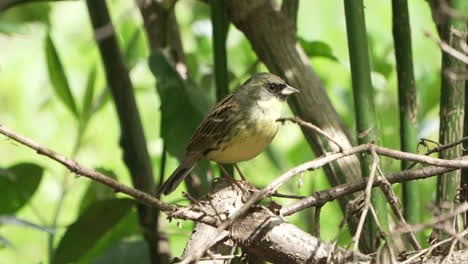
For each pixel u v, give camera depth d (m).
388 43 13.12
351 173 9.01
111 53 10.21
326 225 12.92
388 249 6.33
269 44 9.35
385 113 12.66
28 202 10.29
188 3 16.27
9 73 16.11
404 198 8.43
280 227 6.86
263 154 14.46
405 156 6.72
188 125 9.78
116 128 15.84
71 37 15.72
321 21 12.95
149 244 9.72
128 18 14.65
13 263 14.22
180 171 10.60
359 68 7.66
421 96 12.68
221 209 8.15
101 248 10.48
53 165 15.46
